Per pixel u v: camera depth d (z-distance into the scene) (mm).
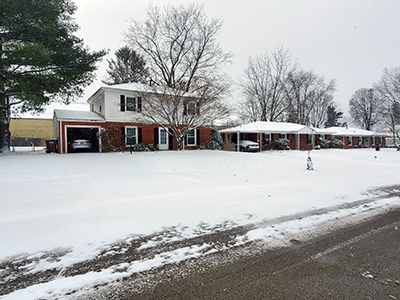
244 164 13359
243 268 2785
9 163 10719
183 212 4785
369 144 40844
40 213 4656
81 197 5938
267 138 27375
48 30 13453
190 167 11641
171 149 21688
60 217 4434
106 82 32344
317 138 32719
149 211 4832
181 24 25609
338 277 2584
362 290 2348
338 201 5715
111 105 19156
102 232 3773
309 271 2709
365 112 56062
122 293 2316
